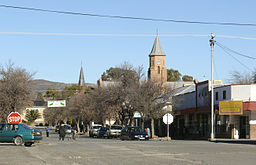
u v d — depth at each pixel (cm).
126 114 6294
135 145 2739
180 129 5697
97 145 2761
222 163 1464
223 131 4372
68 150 2220
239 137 4222
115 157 1730
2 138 2703
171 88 5266
